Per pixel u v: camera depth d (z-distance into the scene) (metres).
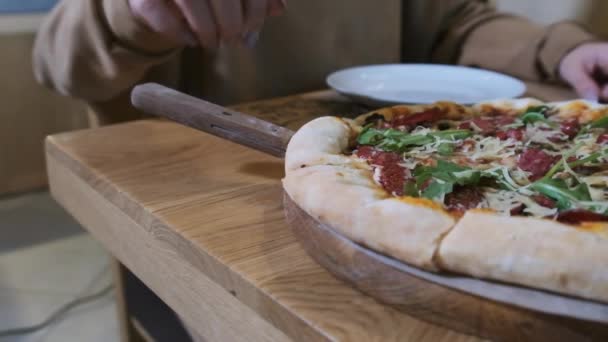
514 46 1.21
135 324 0.96
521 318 0.38
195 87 1.21
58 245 1.59
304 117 0.91
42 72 1.08
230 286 0.49
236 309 0.50
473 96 0.93
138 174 0.69
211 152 0.77
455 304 0.40
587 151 0.58
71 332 1.27
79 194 0.75
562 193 0.47
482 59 1.26
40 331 1.27
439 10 1.39
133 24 0.88
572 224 0.42
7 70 1.69
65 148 0.77
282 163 0.73
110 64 0.93
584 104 0.73
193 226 0.56
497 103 0.76
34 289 1.41
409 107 0.71
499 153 0.59
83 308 1.35
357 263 0.44
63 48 0.97
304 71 1.21
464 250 0.39
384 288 0.43
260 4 0.87
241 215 0.59
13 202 1.80
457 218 0.43
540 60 1.16
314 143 0.56
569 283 0.37
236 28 0.84
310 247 0.49
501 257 0.38
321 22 1.20
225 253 0.51
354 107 0.97
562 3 1.63
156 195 0.63
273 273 0.48
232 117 0.63
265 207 0.61
